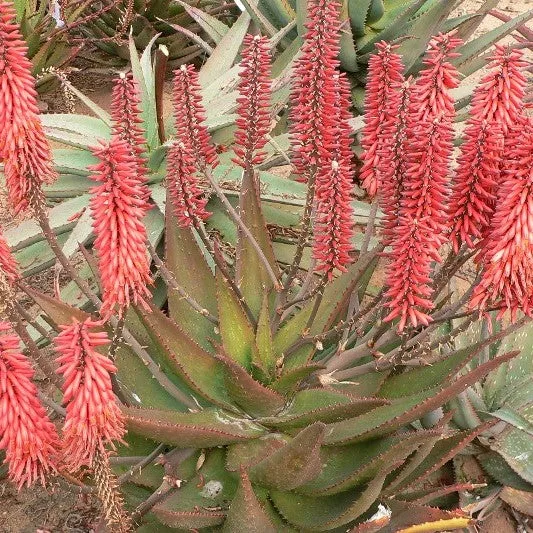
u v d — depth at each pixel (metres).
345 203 1.37
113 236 1.22
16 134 1.27
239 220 1.55
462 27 2.63
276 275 1.71
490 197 1.29
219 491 1.48
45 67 3.03
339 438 1.47
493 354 1.90
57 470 1.29
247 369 1.59
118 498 1.28
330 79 1.41
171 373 1.61
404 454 1.35
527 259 1.26
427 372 1.55
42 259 2.00
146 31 3.19
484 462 1.76
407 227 1.29
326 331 1.60
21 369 1.19
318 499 1.47
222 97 2.17
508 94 1.30
